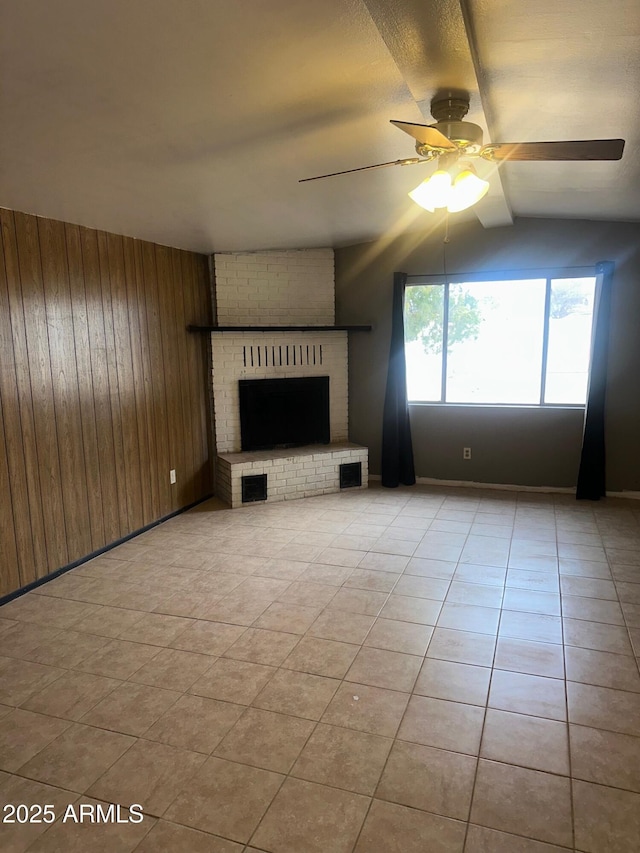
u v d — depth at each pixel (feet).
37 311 11.62
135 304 14.65
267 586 11.69
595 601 10.78
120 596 11.38
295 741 7.22
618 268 16.14
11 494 11.19
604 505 16.46
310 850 5.69
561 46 6.24
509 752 6.96
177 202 11.37
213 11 5.02
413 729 7.39
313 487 18.22
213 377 17.84
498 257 17.31
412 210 14.57
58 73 5.91
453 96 7.14
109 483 13.89
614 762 6.77
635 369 16.33
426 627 9.93
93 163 8.70
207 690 8.30
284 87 6.72
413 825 5.95
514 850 5.63
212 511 16.93
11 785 6.63
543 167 11.07
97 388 13.41
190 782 6.60
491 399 18.39
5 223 10.85
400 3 5.04
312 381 19.11
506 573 12.09
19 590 11.44
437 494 18.03
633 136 8.96
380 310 18.98
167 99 6.73
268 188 11.05
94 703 8.05
